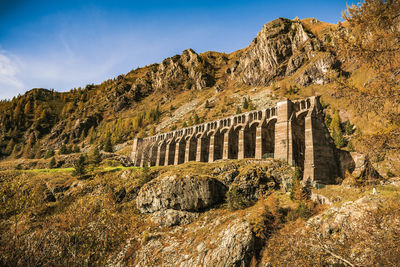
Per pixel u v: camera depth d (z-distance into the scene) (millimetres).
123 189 50281
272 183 40875
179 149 77250
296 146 49375
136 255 34188
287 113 50344
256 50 168750
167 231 38031
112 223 17844
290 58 142500
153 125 152750
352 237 17234
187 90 199625
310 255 17203
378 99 12445
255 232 28719
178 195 41500
